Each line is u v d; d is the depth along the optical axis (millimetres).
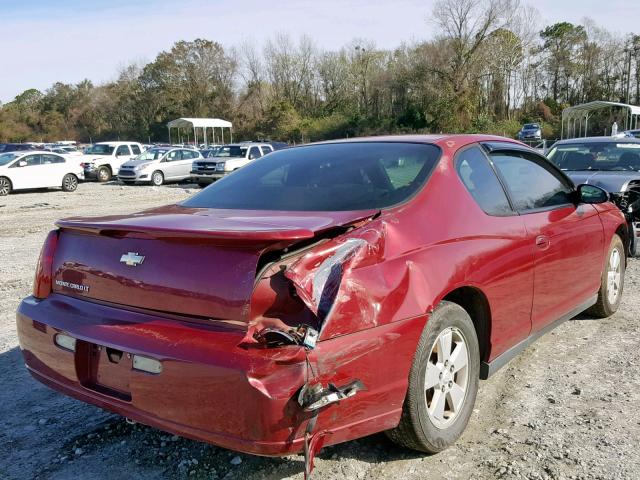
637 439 3232
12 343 5000
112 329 2637
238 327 2381
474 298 3320
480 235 3277
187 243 2559
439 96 57969
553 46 79250
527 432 3334
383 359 2578
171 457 3150
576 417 3508
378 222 2811
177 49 84938
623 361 4375
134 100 90250
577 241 4336
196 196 3680
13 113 94062
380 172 3346
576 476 2879
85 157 29188
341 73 75625
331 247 2549
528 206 3912
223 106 84188
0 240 10891
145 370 2512
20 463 3115
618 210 5371
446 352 3053
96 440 3352
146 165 26594
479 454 3113
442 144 3557
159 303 2594
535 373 4191
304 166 3631
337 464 3029
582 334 4992
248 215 3004
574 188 4648
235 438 2324
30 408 3777
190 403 2393
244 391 2258
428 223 3029
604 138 9500
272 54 79500
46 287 3080
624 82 77500
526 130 50562
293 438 2312
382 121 63750
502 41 58719
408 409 2818
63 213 15438
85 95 95938
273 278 2402
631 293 6285
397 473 2947
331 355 2379
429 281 2840
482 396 3840
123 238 2775
